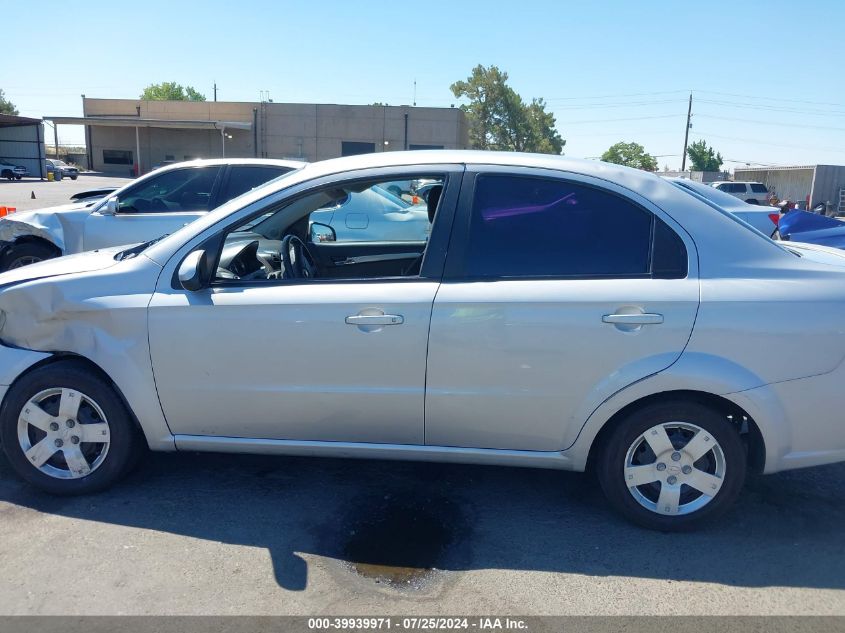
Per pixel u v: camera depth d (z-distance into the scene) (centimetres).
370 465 411
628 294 319
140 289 348
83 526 337
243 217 350
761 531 346
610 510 364
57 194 3241
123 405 358
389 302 328
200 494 371
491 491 383
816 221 878
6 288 354
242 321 337
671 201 331
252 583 295
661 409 326
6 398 357
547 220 335
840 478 406
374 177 346
